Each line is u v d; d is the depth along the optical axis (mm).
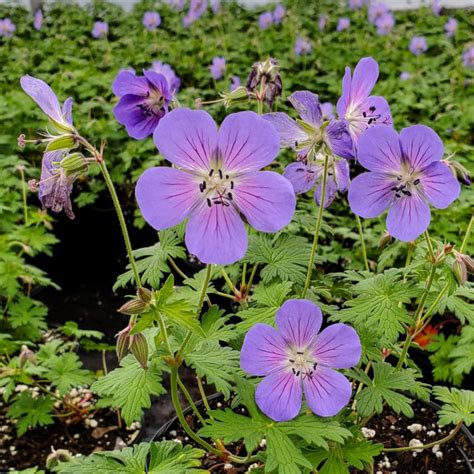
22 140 191
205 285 193
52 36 915
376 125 181
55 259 523
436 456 270
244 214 164
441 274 216
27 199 516
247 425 187
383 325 203
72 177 178
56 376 321
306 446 207
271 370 181
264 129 158
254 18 996
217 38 833
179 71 768
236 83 512
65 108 182
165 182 160
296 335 179
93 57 842
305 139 193
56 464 268
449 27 834
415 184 185
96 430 338
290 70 774
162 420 354
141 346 190
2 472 312
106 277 511
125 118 211
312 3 1034
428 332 365
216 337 214
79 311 473
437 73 728
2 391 361
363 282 216
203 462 260
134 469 200
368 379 214
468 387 361
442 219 410
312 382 183
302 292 218
